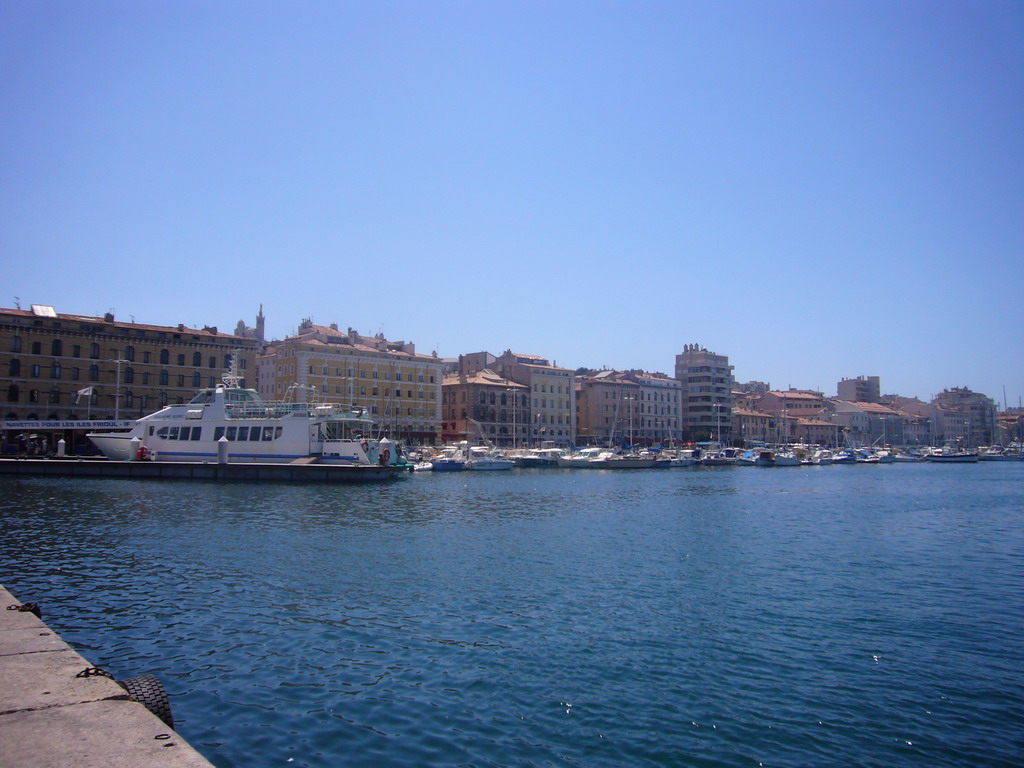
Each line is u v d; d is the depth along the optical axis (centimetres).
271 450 7456
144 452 7744
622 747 1438
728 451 15862
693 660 1930
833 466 16112
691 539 4056
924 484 9731
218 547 3512
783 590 2750
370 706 1606
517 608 2428
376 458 7775
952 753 1429
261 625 2181
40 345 9962
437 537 3972
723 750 1432
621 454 13675
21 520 4397
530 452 13212
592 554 3497
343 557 3297
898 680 1798
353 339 14375
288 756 1370
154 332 10819
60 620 2214
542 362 17900
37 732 696
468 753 1401
